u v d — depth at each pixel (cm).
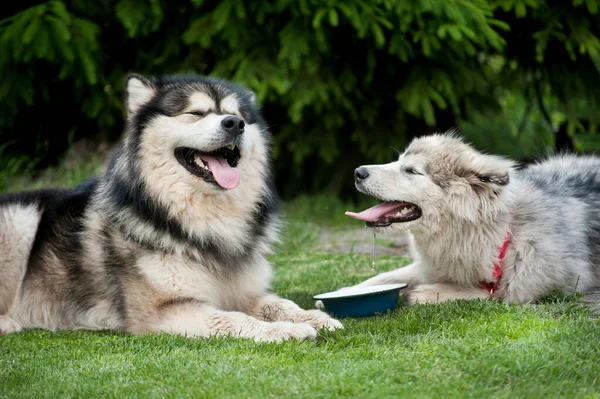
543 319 529
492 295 630
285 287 791
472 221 616
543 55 1327
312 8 1107
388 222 642
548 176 730
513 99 1545
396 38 1124
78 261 623
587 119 1514
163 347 520
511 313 552
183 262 589
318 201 1384
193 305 571
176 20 1248
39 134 1358
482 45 1157
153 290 584
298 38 1115
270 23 1173
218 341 526
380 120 1341
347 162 1427
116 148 627
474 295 630
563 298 594
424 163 633
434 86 1200
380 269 852
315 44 1148
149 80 621
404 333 529
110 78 1269
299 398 405
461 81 1235
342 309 612
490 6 1193
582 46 1218
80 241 625
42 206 661
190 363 477
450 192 621
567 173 740
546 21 1234
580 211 666
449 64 1215
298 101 1159
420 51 1193
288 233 1117
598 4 1194
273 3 1136
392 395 402
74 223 637
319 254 996
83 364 494
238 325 548
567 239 633
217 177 585
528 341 480
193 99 601
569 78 1334
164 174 589
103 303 613
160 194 588
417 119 1384
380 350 483
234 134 582
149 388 437
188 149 596
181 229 589
